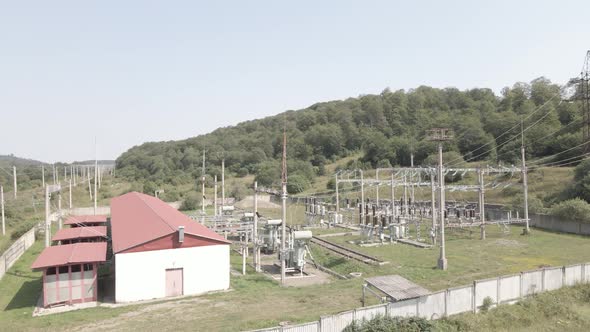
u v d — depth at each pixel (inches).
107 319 760.3
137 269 916.6
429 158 3366.1
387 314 679.1
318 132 5142.7
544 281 883.4
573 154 2758.4
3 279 1106.7
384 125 5152.6
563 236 1578.5
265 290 952.9
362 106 5949.8
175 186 4097.0
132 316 774.5
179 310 804.0
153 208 1363.2
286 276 1163.3
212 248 984.3
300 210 2726.4
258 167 4330.7
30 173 5068.9
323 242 1541.6
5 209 2369.6
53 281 873.5
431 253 1326.3
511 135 3511.3
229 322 711.7
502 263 1158.3
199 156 5339.6
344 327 635.5
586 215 1585.9
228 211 1946.4
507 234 1652.3
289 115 6796.3
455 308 755.4
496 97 5305.1
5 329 708.0
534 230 1736.0
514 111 4227.4
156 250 933.8
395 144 4084.6
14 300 929.5
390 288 724.0
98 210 2691.9
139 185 3784.5
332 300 830.5
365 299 828.0
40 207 2741.1
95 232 1315.2
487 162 3061.0
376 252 1371.8
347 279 1035.9
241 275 1151.6
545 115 3440.0
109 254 1262.3
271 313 757.9
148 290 923.4
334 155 4960.6
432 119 4712.1
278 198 3248.0
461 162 3321.9
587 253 1274.6
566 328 769.6
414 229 1870.1
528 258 1218.6
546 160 2886.3
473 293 778.8
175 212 1475.1
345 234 1759.4
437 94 5723.4
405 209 1803.6
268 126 6476.4
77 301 892.0
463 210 1860.2
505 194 2463.1
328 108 6264.8
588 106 2608.3
